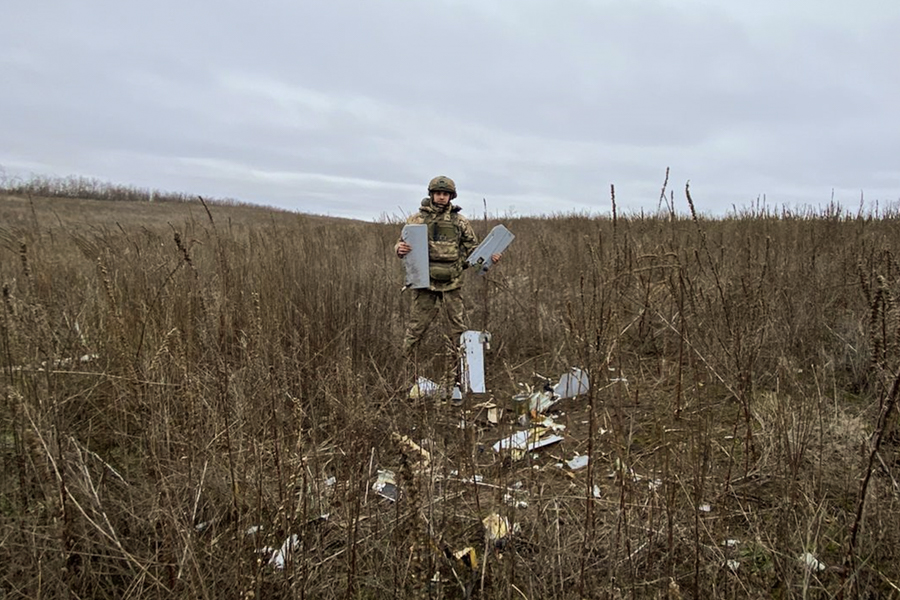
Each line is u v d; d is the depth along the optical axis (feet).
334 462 8.80
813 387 10.29
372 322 16.62
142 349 10.67
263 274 15.62
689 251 16.20
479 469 9.34
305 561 6.17
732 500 7.98
